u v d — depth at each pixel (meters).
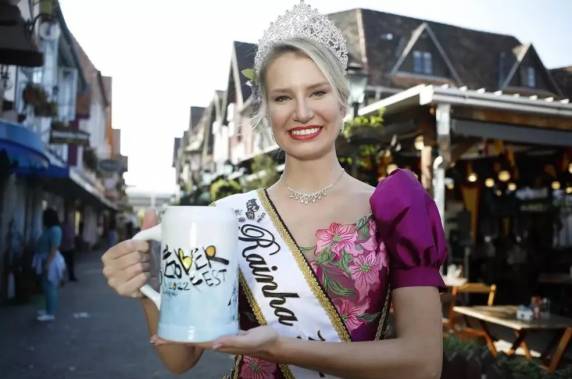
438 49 20.44
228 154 25.28
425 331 1.06
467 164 9.95
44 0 6.14
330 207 1.29
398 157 8.88
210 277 0.95
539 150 9.18
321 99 1.26
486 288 6.68
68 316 8.84
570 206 13.55
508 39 24.44
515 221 13.32
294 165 1.34
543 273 10.29
